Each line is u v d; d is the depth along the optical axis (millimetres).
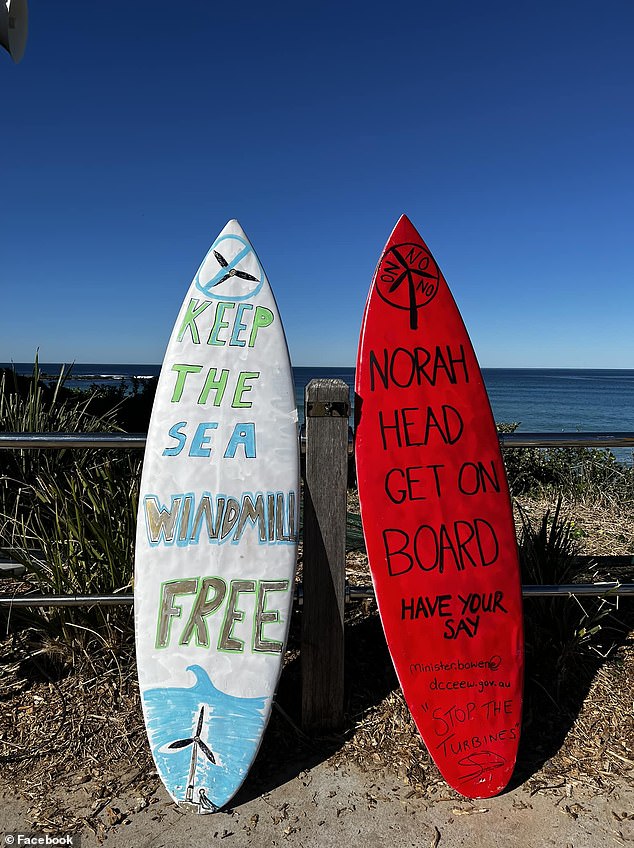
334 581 2088
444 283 2254
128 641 2402
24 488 3160
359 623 2729
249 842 1727
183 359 2117
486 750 2008
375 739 2121
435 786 1938
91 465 3457
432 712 2051
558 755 2064
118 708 2184
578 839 1737
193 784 1887
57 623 2404
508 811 1841
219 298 2148
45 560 2637
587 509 4711
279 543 2061
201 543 2041
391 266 2207
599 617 2418
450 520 2145
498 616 2137
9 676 2301
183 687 1986
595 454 5828
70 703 2193
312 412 2031
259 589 2043
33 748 2008
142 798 1865
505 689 2094
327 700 2133
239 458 2078
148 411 6031
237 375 2115
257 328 2145
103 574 2449
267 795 1898
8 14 2326
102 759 1990
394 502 2117
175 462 2068
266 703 2002
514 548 2178
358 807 1852
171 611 2018
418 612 2094
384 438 2137
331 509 2070
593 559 2869
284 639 2039
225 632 2020
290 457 2092
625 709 2225
